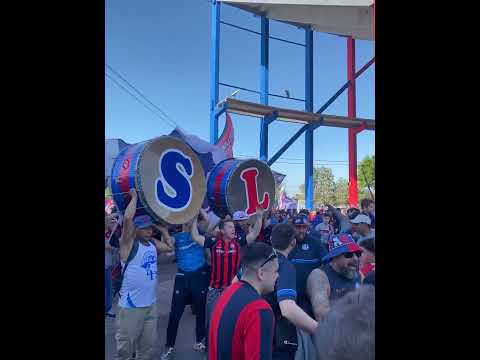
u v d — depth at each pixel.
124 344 3.24
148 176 3.91
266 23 15.16
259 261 1.83
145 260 3.28
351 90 17.94
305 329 1.97
